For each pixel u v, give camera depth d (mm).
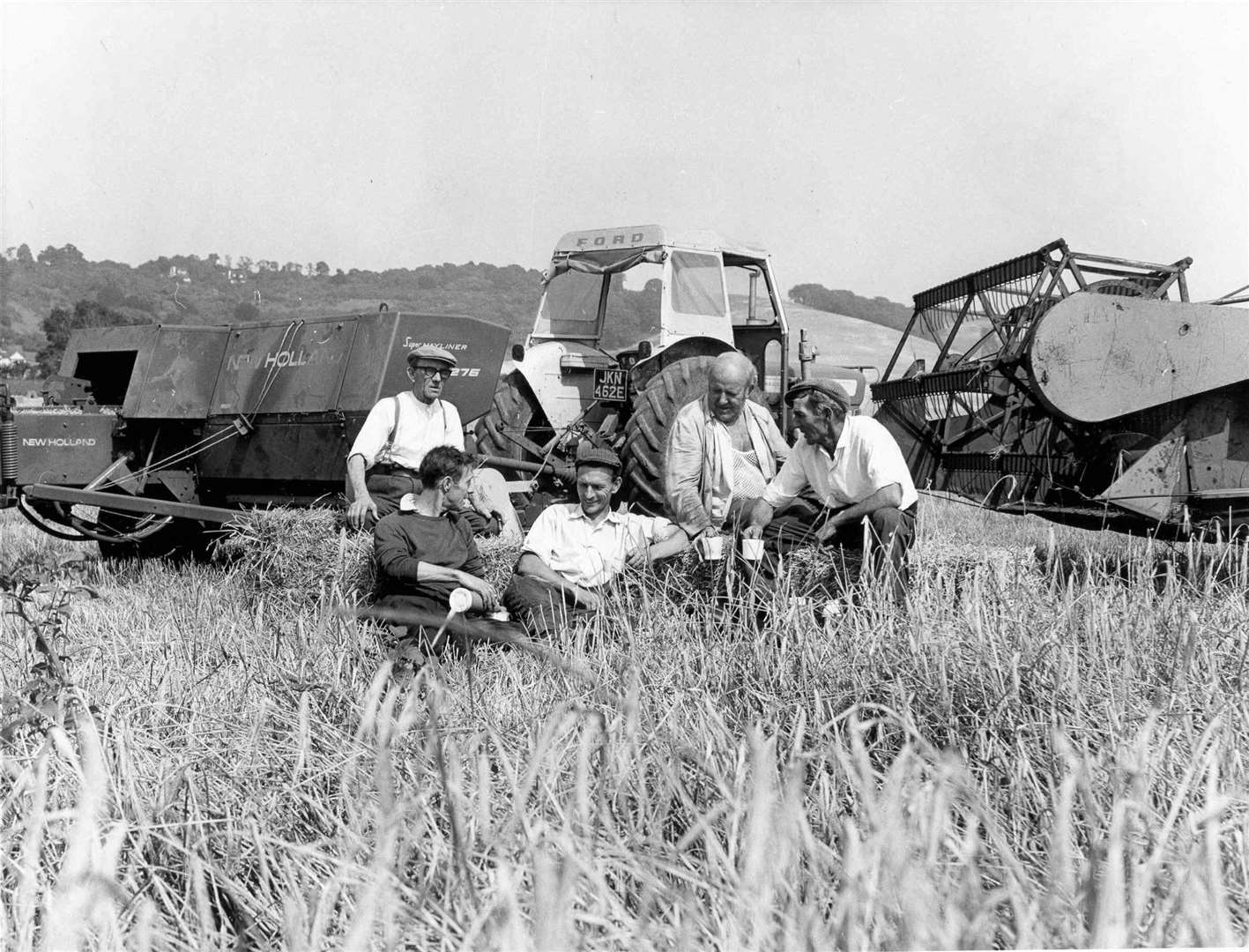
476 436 8289
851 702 3428
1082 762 2715
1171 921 2092
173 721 3549
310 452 7230
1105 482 7223
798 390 5191
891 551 4574
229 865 2535
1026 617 3930
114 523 8297
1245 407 7035
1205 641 3766
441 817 2615
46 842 2641
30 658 4188
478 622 4641
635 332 8539
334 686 3574
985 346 8375
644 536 5176
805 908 1984
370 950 2078
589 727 2256
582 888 2150
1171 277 7602
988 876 2393
